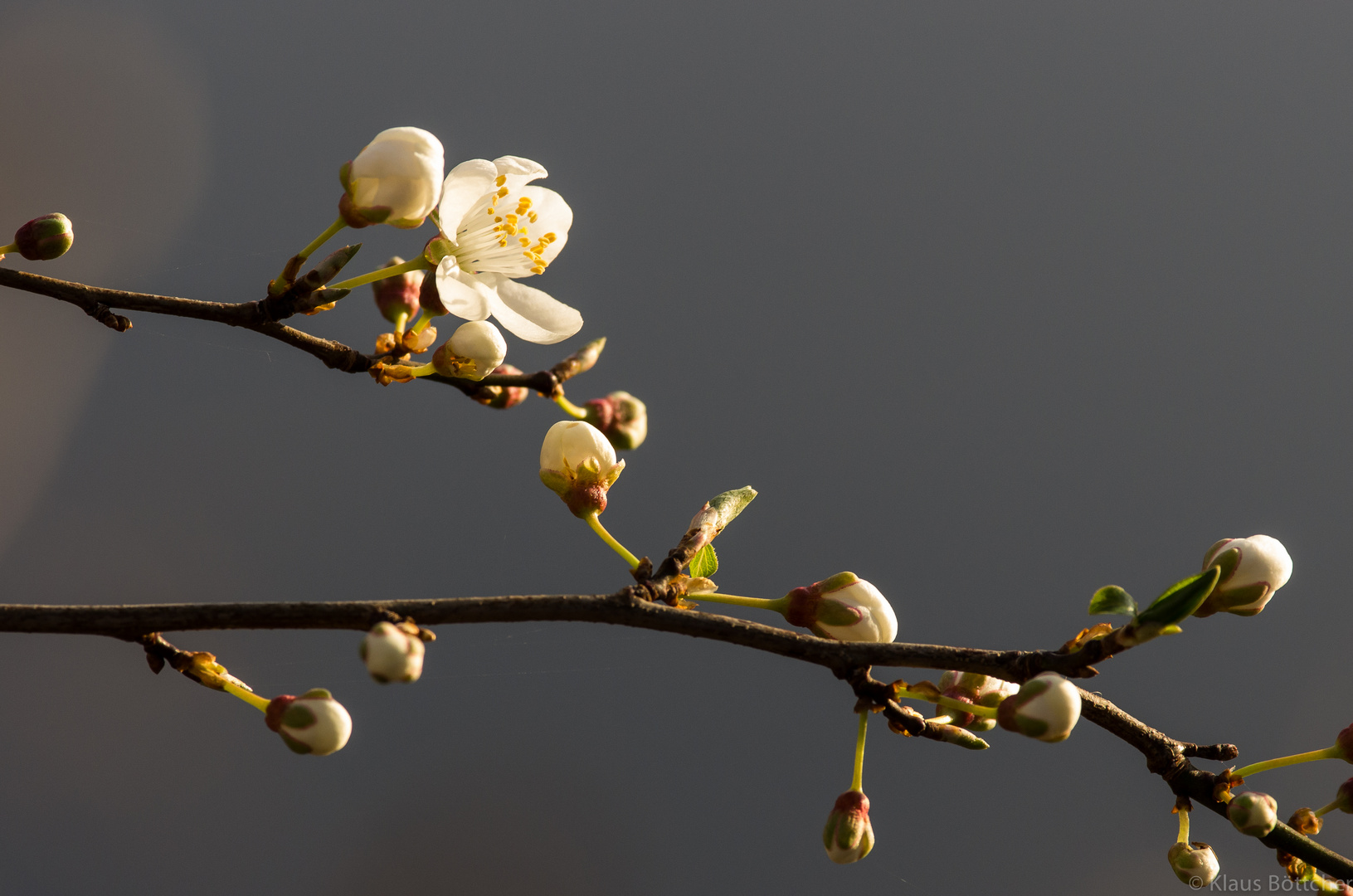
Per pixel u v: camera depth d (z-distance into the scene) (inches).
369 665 25.8
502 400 27.3
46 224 27.2
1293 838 26.5
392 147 26.7
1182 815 26.7
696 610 26.8
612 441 27.5
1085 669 26.3
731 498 27.2
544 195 27.6
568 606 26.4
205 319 26.9
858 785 26.7
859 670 26.5
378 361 27.0
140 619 26.2
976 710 26.5
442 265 27.1
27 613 26.2
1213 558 26.9
